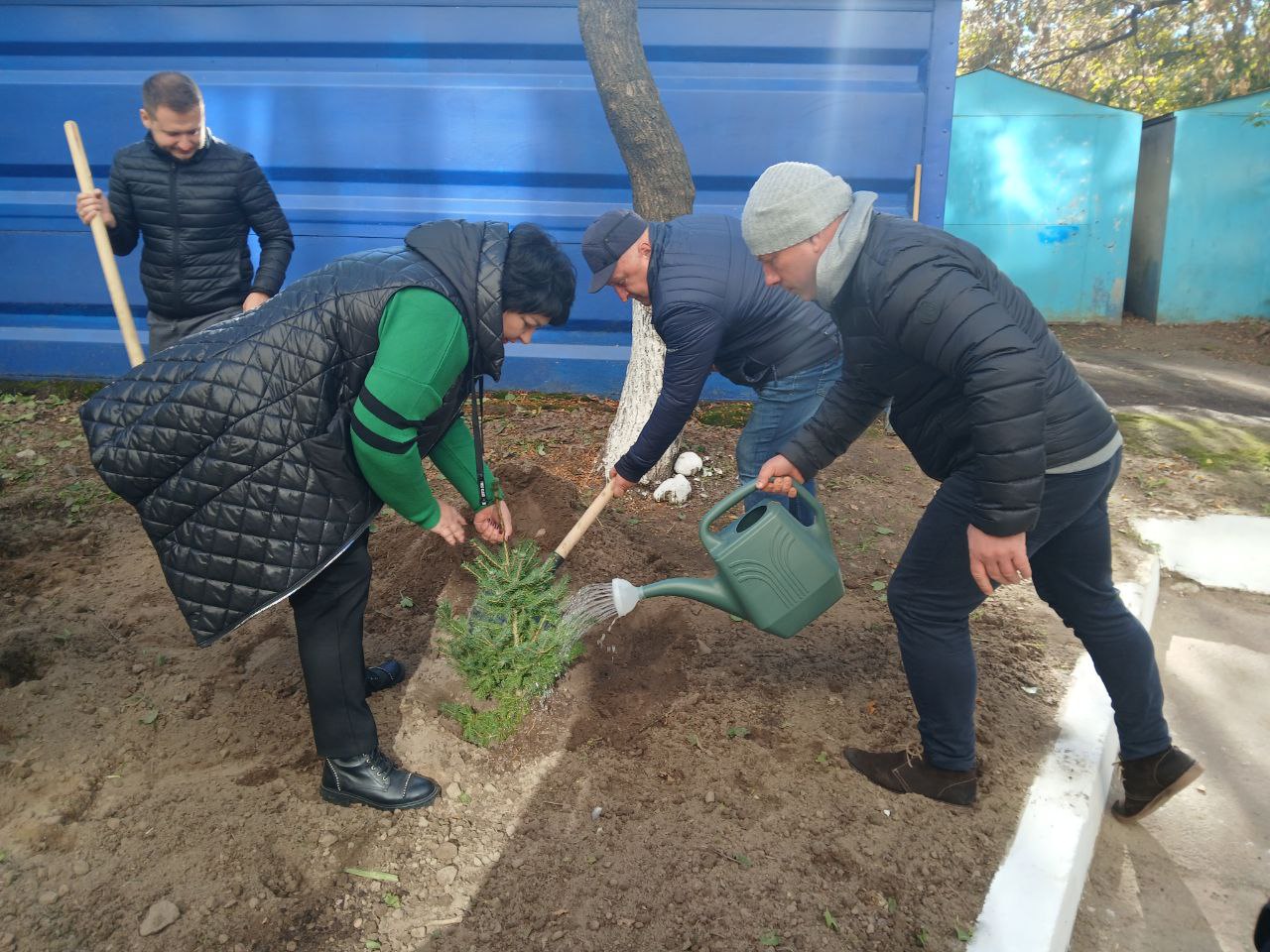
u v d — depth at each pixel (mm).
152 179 3738
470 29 5559
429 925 2143
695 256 2855
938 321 1913
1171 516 4637
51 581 3646
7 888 2160
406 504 2213
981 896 2238
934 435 2221
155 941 2061
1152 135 11414
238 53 5703
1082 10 17250
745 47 5484
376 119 5676
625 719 2867
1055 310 11398
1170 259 11117
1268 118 10492
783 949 2102
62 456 4984
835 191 2113
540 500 3689
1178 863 2641
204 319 3990
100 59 5750
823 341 3129
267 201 3955
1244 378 8500
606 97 4215
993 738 2781
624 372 5992
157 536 2158
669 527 4250
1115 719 2584
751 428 3377
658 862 2330
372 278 2117
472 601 3287
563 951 2084
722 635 3334
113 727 2725
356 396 2164
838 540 4219
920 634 2361
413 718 2756
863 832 2428
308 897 2199
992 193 11086
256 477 2102
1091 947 2359
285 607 3418
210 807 2432
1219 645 3705
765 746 2754
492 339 2178
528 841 2389
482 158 5719
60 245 5922
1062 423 2096
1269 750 3107
